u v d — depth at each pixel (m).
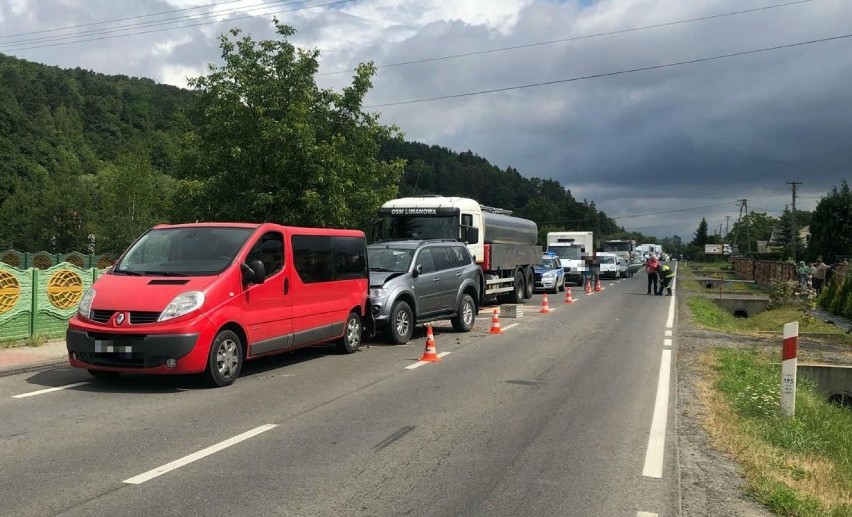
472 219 21.08
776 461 6.48
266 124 18.30
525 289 26.38
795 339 8.34
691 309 25.00
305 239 11.00
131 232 45.12
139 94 126.62
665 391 9.51
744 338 16.41
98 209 55.81
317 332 11.14
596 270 35.97
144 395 8.53
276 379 9.78
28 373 9.97
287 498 5.09
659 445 6.76
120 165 47.38
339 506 4.96
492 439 6.86
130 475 5.52
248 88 18.84
